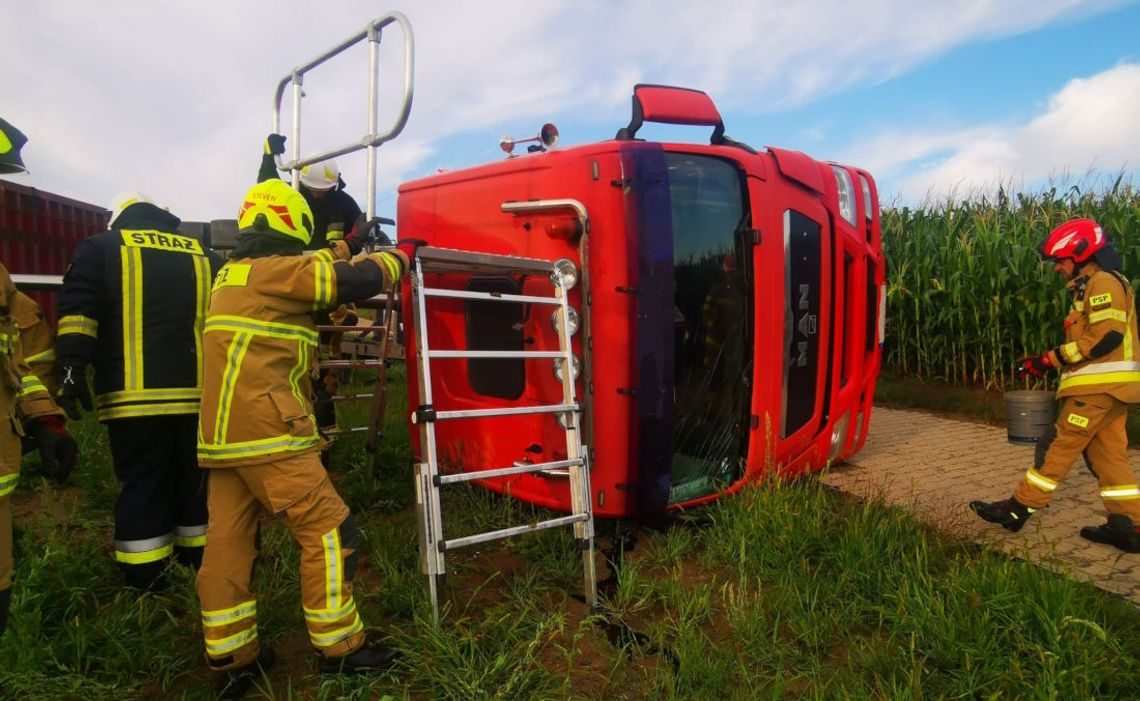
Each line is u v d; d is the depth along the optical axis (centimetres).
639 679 294
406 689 273
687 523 445
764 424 449
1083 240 405
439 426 507
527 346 432
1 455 234
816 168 492
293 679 296
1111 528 407
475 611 345
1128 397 388
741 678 290
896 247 991
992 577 330
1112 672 269
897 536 389
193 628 322
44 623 318
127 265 345
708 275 442
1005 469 576
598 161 396
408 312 502
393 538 413
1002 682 273
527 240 425
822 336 492
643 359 399
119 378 343
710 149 430
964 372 908
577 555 393
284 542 398
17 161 242
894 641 312
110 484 500
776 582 368
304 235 306
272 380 276
